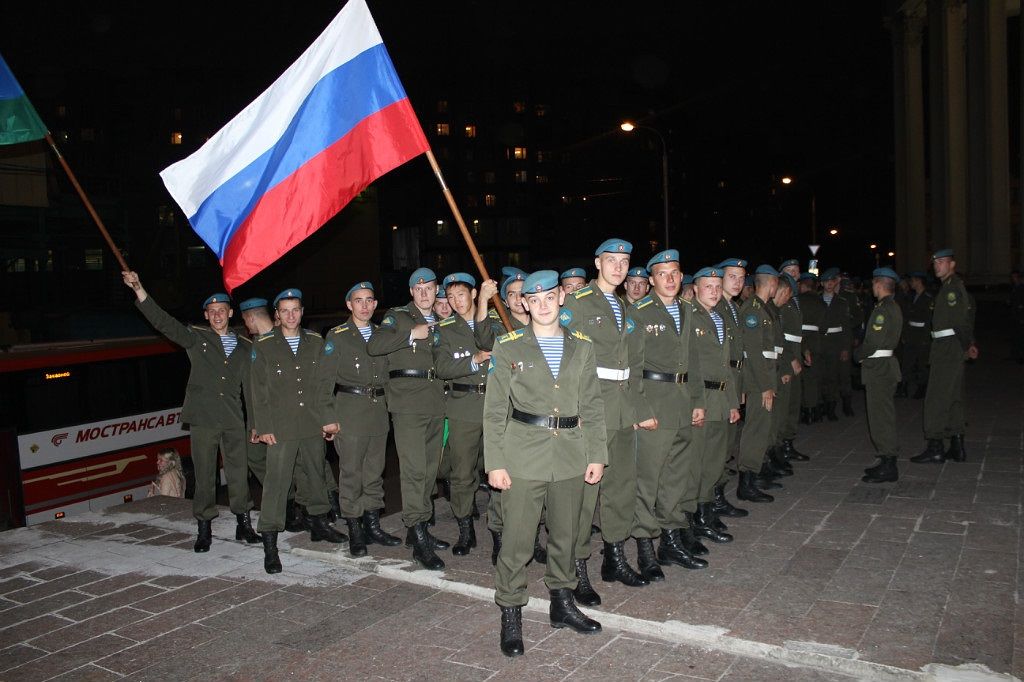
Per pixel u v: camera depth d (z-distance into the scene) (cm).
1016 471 830
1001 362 1823
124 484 1177
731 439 796
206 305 723
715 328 667
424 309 675
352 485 666
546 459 487
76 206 2936
